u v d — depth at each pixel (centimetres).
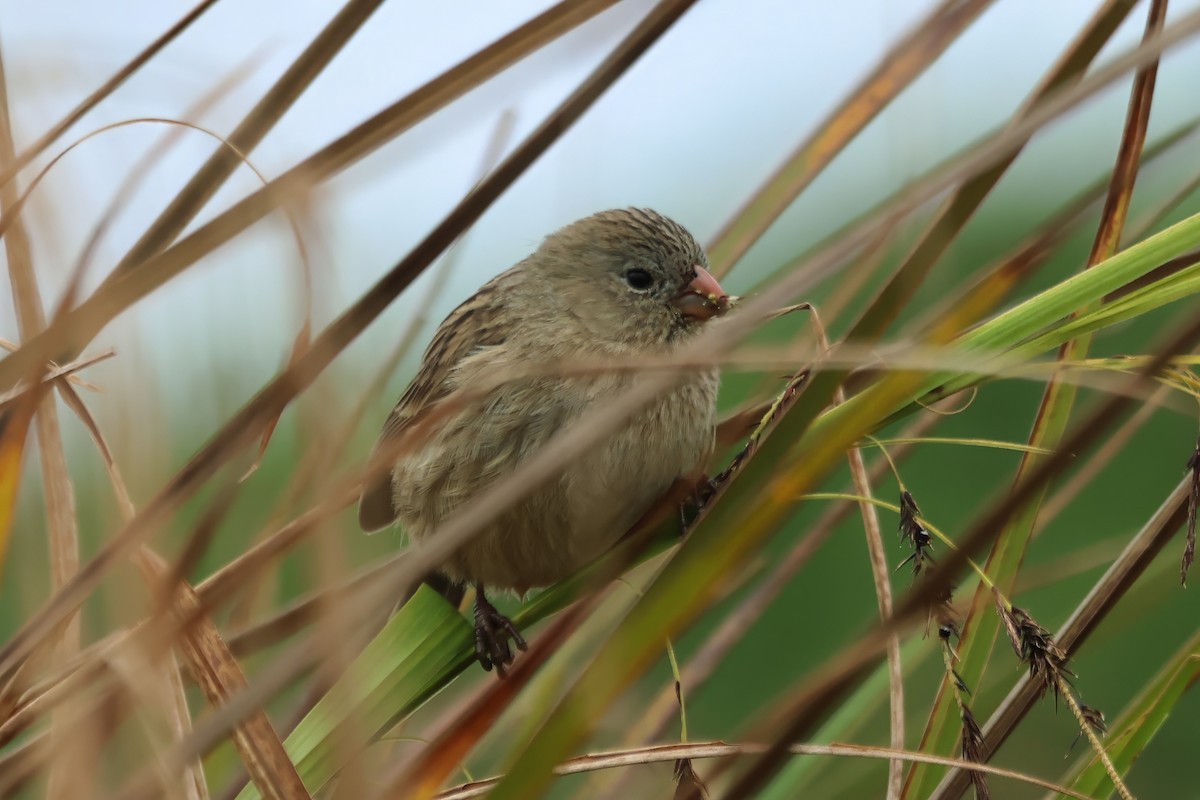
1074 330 380
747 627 385
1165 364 378
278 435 381
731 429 386
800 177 386
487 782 380
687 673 385
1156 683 382
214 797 381
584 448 360
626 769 384
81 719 378
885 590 381
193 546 378
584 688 378
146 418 378
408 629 381
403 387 394
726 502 378
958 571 378
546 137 379
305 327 378
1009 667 387
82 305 378
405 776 380
